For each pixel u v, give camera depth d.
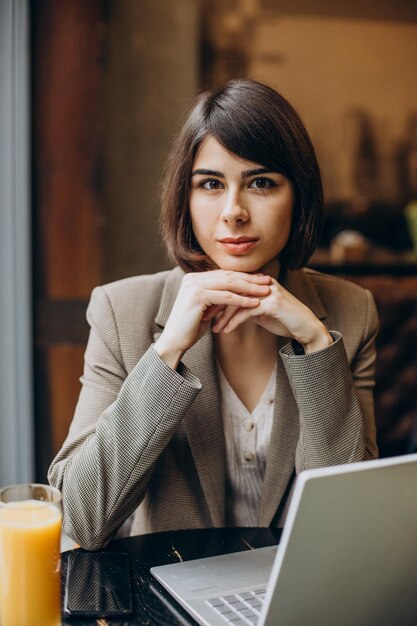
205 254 1.27
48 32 2.50
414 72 3.12
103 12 2.55
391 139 3.16
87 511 1.08
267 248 1.21
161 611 0.90
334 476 0.72
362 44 3.06
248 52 2.93
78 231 2.61
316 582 0.77
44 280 2.58
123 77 2.61
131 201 2.65
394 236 3.22
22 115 2.42
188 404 1.08
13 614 0.82
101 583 0.96
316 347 1.17
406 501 0.77
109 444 1.09
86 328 2.63
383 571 0.80
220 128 1.15
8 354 2.49
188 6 2.64
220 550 1.10
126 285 1.36
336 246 3.08
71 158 2.57
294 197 1.24
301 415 1.17
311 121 3.07
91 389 1.25
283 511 1.28
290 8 2.96
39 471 2.61
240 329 1.29
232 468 1.31
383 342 2.99
